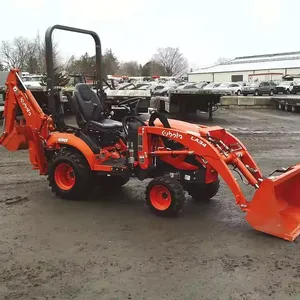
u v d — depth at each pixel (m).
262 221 4.58
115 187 6.58
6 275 3.74
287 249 4.29
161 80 60.41
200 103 17.83
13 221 5.14
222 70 83.00
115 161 5.79
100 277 3.70
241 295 3.39
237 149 5.29
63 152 5.89
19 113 6.50
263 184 4.54
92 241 4.51
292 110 21.62
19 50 54.66
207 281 3.62
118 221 5.14
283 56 81.44
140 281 3.63
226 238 4.59
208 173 5.26
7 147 6.60
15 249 4.30
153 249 4.30
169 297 3.37
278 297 3.36
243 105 23.59
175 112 17.95
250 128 15.22
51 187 6.29
